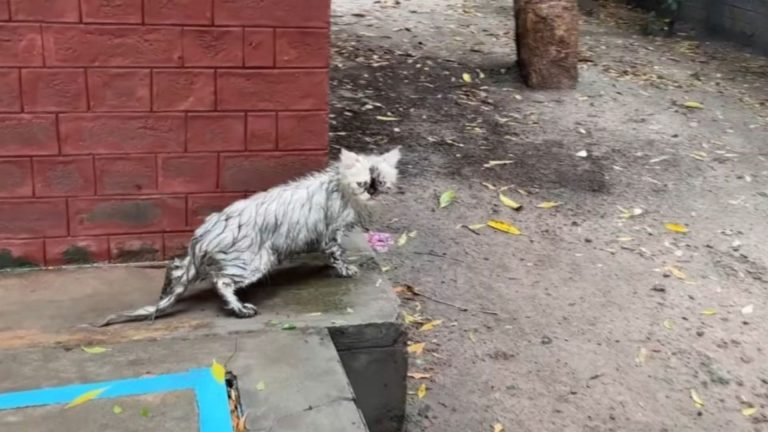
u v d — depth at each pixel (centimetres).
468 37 857
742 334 405
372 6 975
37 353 267
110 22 304
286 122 333
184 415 236
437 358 373
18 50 299
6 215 318
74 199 322
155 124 320
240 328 289
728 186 558
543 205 512
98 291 313
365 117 605
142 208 330
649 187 546
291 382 259
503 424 336
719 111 694
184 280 299
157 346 275
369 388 306
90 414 235
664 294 434
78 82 308
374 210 329
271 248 310
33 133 310
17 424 230
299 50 324
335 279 329
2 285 314
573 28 688
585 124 635
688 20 1034
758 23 920
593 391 359
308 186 318
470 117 630
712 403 357
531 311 412
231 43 316
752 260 472
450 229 480
